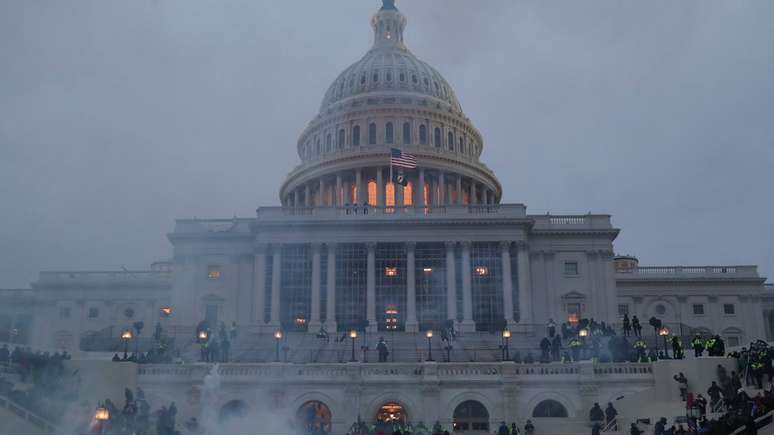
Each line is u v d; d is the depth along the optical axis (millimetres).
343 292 75938
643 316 100688
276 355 54094
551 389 47219
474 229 77500
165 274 98625
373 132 108312
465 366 47844
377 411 47000
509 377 47281
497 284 76188
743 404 34844
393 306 75438
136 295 96375
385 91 110938
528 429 42938
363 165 101375
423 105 109375
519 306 75750
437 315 75125
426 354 58438
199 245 80625
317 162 104500
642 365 47906
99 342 64312
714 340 47844
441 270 76625
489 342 64750
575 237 79875
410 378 47344
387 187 101750
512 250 77562
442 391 47125
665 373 46375
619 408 45906
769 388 40719
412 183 101938
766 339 99938
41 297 96688
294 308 75938
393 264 76688
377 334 68438
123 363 46719
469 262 76625
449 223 77188
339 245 77250
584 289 78688
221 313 78875
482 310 75500
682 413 41062
